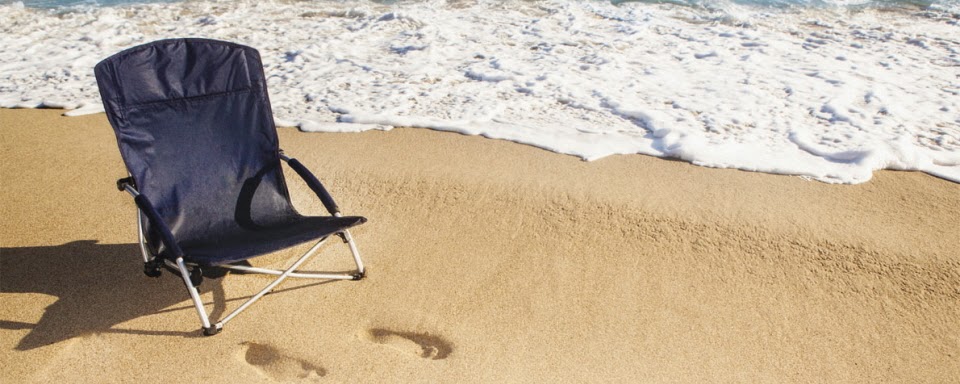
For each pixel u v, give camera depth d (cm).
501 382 272
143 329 300
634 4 874
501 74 625
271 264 349
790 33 738
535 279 336
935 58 642
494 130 504
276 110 560
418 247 364
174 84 327
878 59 644
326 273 342
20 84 638
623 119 525
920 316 310
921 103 539
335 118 537
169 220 315
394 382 272
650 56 674
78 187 429
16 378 272
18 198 416
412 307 317
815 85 580
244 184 339
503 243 366
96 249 359
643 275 338
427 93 586
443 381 273
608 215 387
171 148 324
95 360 283
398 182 430
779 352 290
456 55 692
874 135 481
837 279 333
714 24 779
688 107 541
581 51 692
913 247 354
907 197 403
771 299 321
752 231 369
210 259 266
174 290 327
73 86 629
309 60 688
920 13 800
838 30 742
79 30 823
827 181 420
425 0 927
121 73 312
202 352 288
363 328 305
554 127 510
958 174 427
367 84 614
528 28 781
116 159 470
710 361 285
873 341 296
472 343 294
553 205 398
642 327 304
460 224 384
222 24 831
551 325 304
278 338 296
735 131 495
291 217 337
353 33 779
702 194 406
